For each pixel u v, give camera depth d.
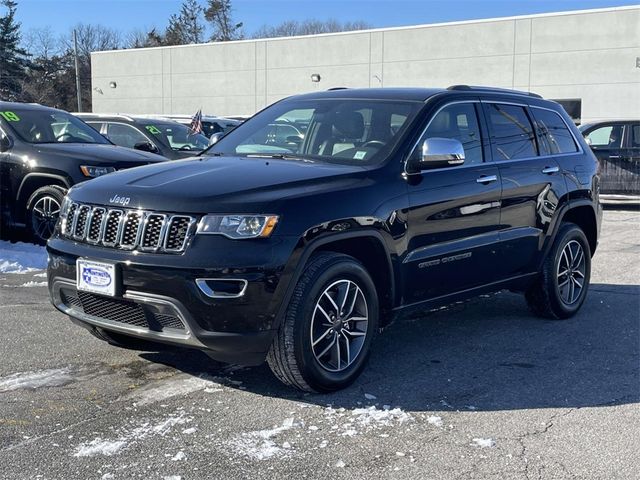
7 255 8.57
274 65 42.81
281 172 4.64
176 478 3.41
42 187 8.96
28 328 5.86
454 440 3.92
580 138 7.07
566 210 6.50
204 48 45.09
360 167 4.88
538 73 34.94
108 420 4.08
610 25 33.03
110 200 4.44
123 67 48.25
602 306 7.20
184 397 4.46
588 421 4.24
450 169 5.34
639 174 15.77
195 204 4.17
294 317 4.23
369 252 4.82
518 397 4.62
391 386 4.76
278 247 4.12
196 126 15.67
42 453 3.64
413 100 5.49
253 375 4.88
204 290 4.05
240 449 3.74
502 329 6.29
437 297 5.31
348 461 3.63
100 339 5.32
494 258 5.71
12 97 67.50
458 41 36.88
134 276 4.20
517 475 3.53
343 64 40.53
